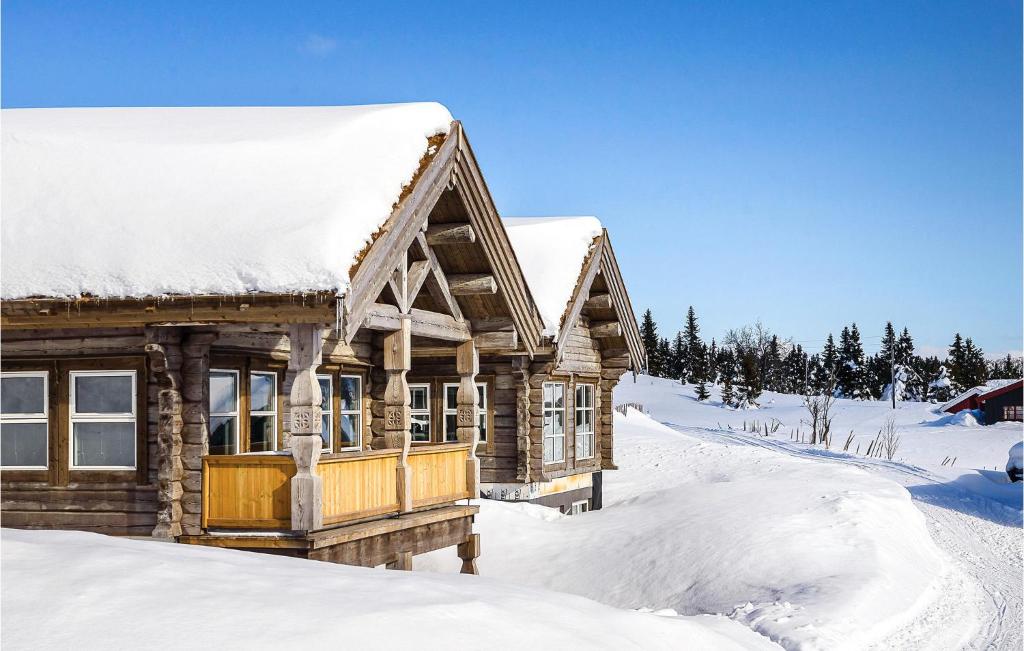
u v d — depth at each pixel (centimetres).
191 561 836
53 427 1336
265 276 1157
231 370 1412
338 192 1276
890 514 2052
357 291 1171
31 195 1375
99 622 656
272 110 1767
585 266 2239
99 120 1647
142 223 1286
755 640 1083
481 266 1574
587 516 2173
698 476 2903
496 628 765
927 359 12662
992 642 1271
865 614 1280
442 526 1541
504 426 2162
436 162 1420
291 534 1213
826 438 5384
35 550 806
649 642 877
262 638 657
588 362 2481
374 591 810
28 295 1223
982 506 2975
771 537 1711
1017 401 7019
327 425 1630
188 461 1264
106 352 1320
